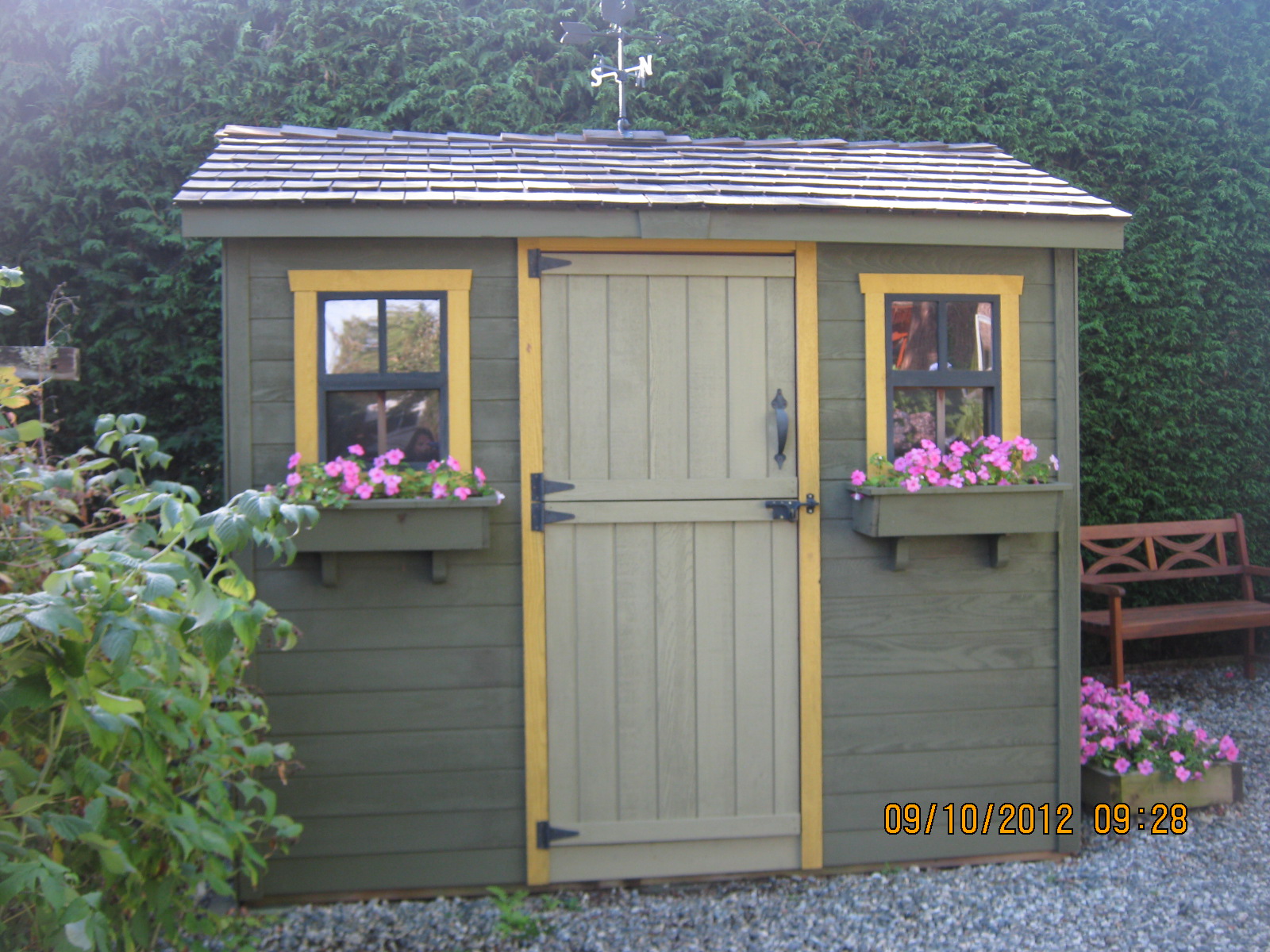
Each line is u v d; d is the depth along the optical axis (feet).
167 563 6.11
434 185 10.23
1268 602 19.26
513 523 10.38
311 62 16.51
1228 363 19.08
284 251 10.13
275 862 10.14
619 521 10.46
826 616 10.80
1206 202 18.80
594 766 10.52
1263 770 14.06
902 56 18.29
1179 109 18.89
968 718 11.06
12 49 15.78
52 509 7.36
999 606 11.09
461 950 9.32
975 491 10.32
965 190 11.16
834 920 9.89
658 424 10.50
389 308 10.26
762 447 10.64
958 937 9.57
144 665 6.42
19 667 5.51
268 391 10.14
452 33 17.01
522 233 9.91
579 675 10.46
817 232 10.28
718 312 10.56
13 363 10.41
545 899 10.28
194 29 16.29
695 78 17.70
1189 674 19.20
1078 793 11.25
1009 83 18.37
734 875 10.75
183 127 16.05
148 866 6.73
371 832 10.24
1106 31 18.93
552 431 10.39
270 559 10.07
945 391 11.09
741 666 10.68
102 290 15.94
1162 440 18.79
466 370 10.27
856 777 10.87
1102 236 10.74
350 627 10.18
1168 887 10.54
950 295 10.94
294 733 10.11
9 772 5.59
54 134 15.64
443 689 10.32
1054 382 11.18
